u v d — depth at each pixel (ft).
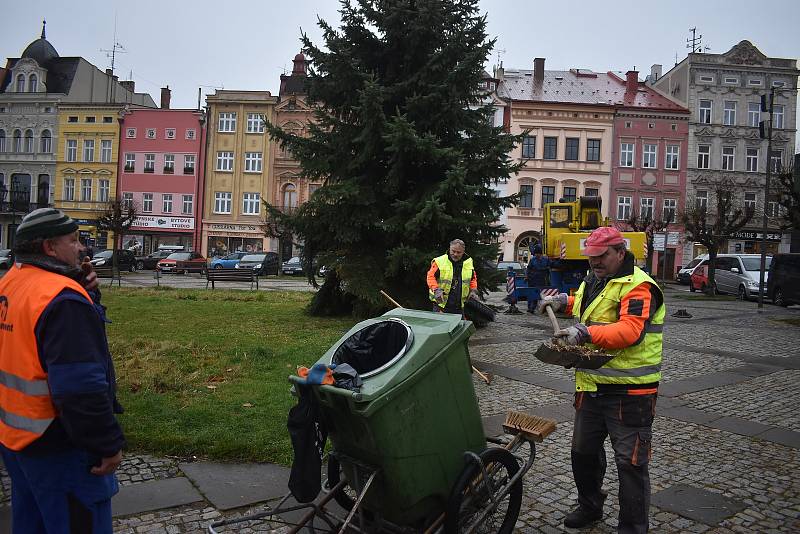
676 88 162.50
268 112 158.51
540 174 151.94
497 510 13.00
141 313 44.96
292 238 49.37
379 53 45.06
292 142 46.42
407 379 9.85
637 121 153.28
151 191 163.12
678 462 16.81
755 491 14.75
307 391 9.85
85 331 7.76
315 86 45.24
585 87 162.81
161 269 121.70
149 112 163.12
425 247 42.29
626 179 153.38
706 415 21.75
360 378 9.80
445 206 40.93
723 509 13.69
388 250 42.80
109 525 8.39
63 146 167.12
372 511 10.82
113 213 126.00
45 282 7.88
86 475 8.01
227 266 122.83
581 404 12.15
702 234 89.76
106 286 73.00
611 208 153.17
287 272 128.26
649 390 11.40
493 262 43.70
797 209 58.03
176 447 16.12
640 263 51.55
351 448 10.27
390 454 9.78
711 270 87.15
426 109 42.45
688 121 154.10
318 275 47.70
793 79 156.35
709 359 33.09
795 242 98.07
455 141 44.11
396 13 41.86
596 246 11.45
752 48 155.33
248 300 58.44
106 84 186.60
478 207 43.78
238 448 16.02
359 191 42.27
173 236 162.71
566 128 151.74
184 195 161.99
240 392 21.58
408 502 10.14
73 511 7.91
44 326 7.61
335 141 44.83
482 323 43.37
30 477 7.86
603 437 12.20
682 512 13.51
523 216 151.84
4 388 7.91
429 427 10.30
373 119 40.96
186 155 161.79
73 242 8.57
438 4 41.65
